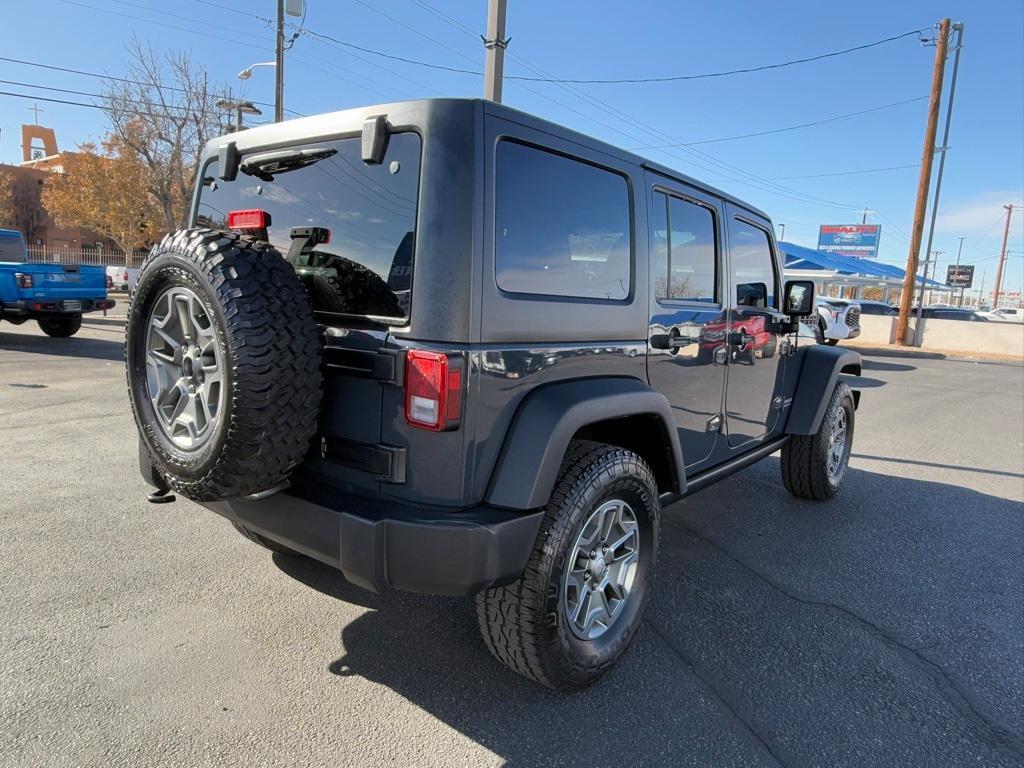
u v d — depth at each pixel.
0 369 9.46
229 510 2.64
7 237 13.28
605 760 2.28
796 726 2.50
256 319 2.09
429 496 2.22
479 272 2.19
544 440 2.30
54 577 3.41
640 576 2.89
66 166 37.72
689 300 3.40
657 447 3.06
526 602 2.37
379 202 2.32
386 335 2.24
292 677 2.67
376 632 3.02
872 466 6.46
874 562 4.07
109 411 7.08
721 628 3.21
